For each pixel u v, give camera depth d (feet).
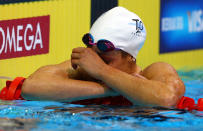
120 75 30.19
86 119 25.94
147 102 30.07
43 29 50.55
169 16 67.10
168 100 30.07
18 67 47.85
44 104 30.40
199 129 24.64
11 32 46.73
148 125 25.04
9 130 22.88
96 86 30.86
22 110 28.25
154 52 65.10
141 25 32.22
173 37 68.08
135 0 61.57
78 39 55.11
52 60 52.08
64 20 53.11
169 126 25.03
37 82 31.14
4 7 45.68
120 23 30.63
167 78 31.86
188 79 55.77
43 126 23.95
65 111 28.14
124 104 31.42
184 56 70.69
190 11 70.95
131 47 31.35
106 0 57.82
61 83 30.91
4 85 46.11
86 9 55.57
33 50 49.47
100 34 30.07
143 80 30.60
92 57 30.27
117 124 24.95
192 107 30.50
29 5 48.49
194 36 72.28
